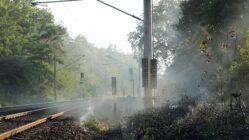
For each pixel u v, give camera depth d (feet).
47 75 260.62
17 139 51.78
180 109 72.02
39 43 257.96
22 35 246.06
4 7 227.40
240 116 46.93
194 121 49.49
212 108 53.57
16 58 220.43
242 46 67.31
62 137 55.98
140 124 59.93
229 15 94.58
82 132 64.23
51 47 265.75
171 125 53.26
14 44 234.17
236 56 56.44
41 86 251.80
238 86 50.55
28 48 252.83
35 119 82.43
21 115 91.25
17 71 217.77
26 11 249.75
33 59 250.16
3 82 210.59
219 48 72.54
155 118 61.46
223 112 49.34
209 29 100.17
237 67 50.75
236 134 40.88
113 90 88.17
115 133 64.95
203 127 45.37
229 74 55.01
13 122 74.33
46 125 69.87
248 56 51.67
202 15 109.70
